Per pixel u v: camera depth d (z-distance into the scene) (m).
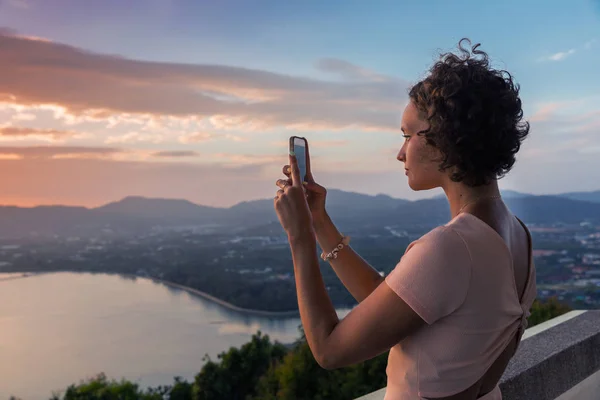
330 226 1.12
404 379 0.81
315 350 0.82
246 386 11.69
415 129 0.86
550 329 2.05
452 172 0.81
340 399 8.34
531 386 1.61
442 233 0.77
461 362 0.77
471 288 0.76
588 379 1.91
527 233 0.92
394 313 0.76
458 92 0.78
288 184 0.96
